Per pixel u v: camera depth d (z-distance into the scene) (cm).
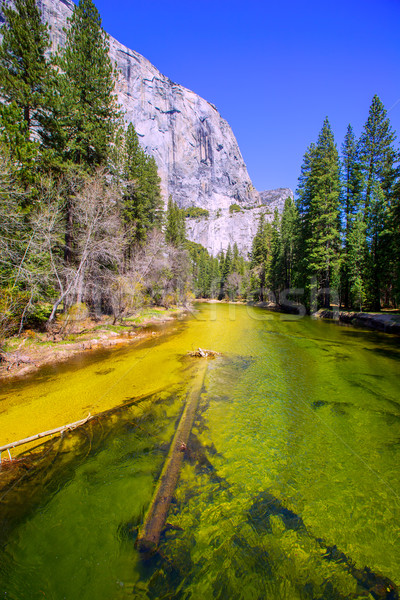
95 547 308
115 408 637
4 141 1134
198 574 280
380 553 304
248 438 522
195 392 729
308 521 344
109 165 1902
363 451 484
